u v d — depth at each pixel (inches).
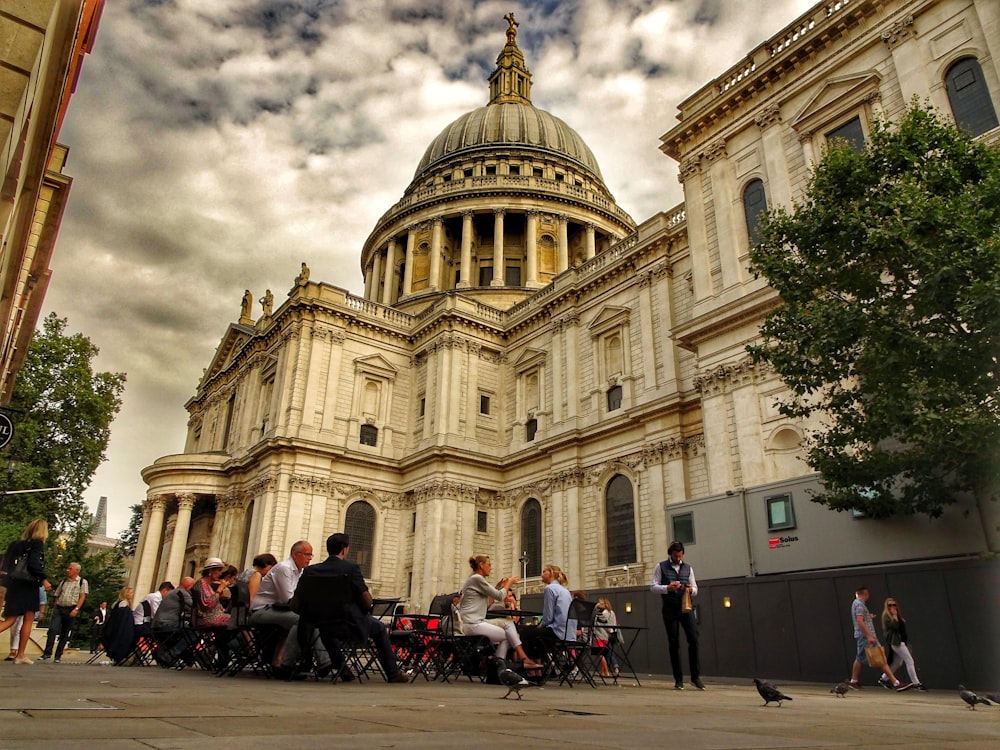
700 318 1104.2
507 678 323.6
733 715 260.4
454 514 1640.0
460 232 2564.0
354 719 191.5
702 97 1243.2
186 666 581.9
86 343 1835.6
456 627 477.4
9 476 1518.2
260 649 422.9
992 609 594.6
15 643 581.9
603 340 1606.8
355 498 1684.3
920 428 565.0
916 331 611.8
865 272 646.5
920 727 229.3
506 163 2684.5
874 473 643.5
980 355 563.2
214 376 2273.6
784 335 713.6
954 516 659.4
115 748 119.3
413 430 1830.7
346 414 1742.1
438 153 2901.1
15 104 271.1
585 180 2785.4
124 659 644.7
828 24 1037.2
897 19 970.7
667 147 1272.1
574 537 1472.7
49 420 1734.7
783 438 957.2
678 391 1333.7
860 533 729.6
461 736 159.8
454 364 1791.3
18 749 113.7
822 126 1031.6
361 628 379.2
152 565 1786.4
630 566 1333.7
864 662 616.7
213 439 2151.8
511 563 1638.8
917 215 586.2
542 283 2336.4
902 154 649.0
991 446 546.3
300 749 128.1
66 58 367.6
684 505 934.4
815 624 703.7
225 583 584.4
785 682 701.3
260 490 1631.4
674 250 1476.4
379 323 1867.6
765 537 822.5
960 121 873.5
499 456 1782.7
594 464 1505.9
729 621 778.2
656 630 858.1
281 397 1676.9
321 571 378.3
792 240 710.5
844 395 664.4
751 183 1122.0
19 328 1054.4
